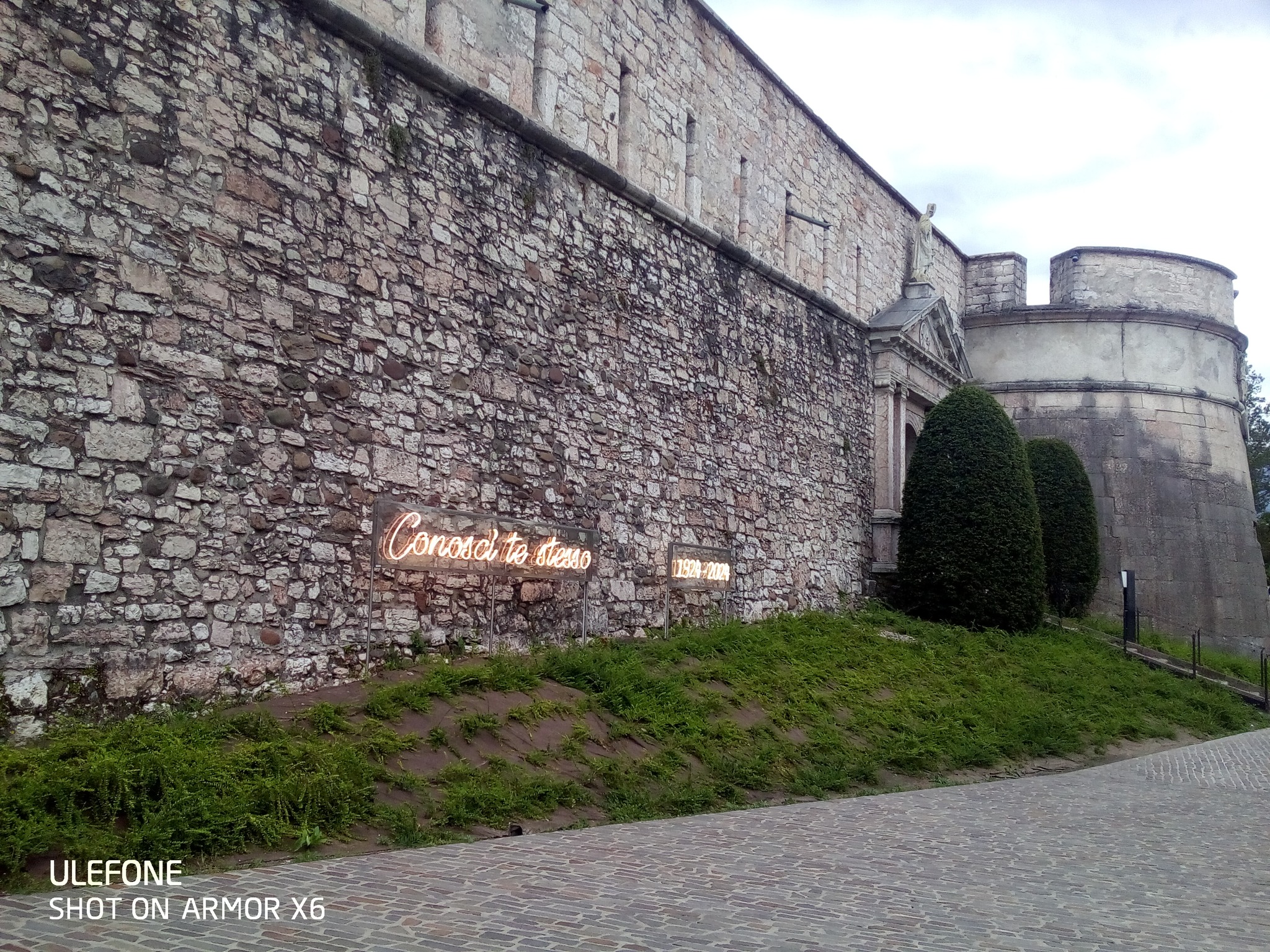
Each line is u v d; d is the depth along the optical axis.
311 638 9.00
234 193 8.65
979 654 17.31
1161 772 12.49
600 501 12.86
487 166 11.43
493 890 5.61
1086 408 27.77
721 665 12.54
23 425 7.10
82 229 7.54
